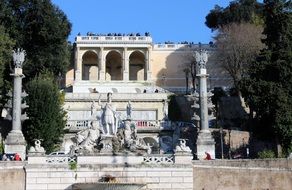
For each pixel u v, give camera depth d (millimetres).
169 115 72812
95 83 82875
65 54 68812
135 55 90938
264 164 45500
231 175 45062
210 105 55469
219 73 85000
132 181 44188
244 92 56625
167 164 44531
